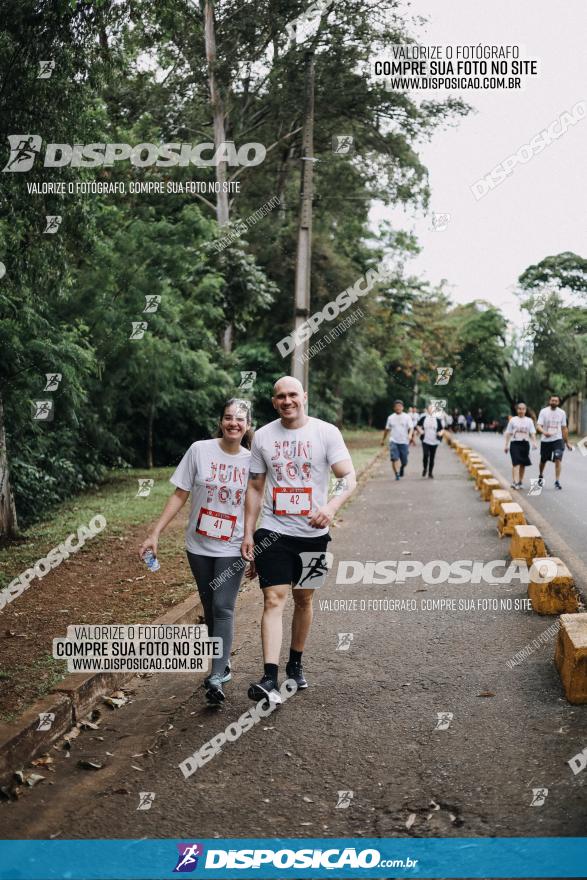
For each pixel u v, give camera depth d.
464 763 4.19
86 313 16.14
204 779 4.13
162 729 4.84
